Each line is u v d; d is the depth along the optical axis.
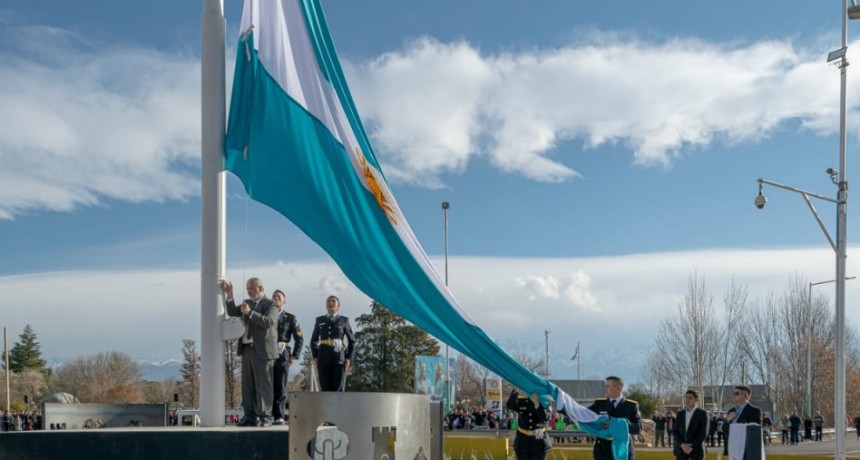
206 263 9.35
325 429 6.81
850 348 84.56
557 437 38.28
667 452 30.78
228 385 39.97
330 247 9.48
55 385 105.12
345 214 9.57
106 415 11.70
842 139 27.17
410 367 53.97
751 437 15.04
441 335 9.48
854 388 78.69
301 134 9.70
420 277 9.51
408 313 9.47
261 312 10.61
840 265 26.88
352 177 9.71
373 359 53.97
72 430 7.56
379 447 7.02
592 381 83.56
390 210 9.67
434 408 8.84
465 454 32.06
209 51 9.66
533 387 10.04
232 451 7.32
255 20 9.90
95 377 104.69
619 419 12.61
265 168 9.57
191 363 76.38
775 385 65.38
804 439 53.28
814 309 71.31
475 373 87.81
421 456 7.66
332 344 14.73
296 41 9.92
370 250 9.53
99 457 7.34
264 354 10.39
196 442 7.33
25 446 7.33
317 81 9.84
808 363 59.19
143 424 11.97
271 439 7.32
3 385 94.62
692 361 57.22
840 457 25.78
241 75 9.85
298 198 9.54
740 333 67.19
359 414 6.92
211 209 9.45
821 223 26.84
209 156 9.53
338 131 9.79
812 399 64.62
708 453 27.36
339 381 14.80
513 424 40.19
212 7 9.70
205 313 9.27
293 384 39.03
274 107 9.73
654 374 70.69
